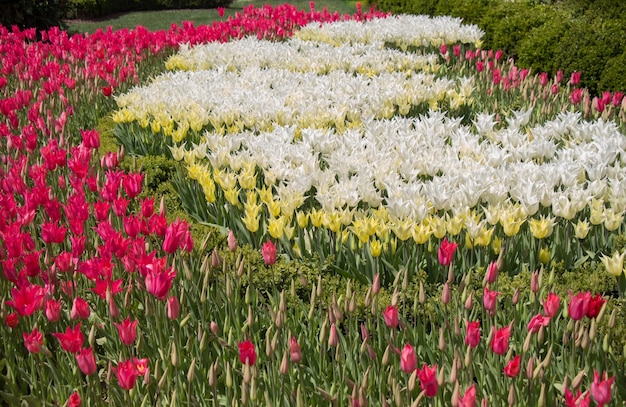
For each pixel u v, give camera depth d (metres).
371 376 3.71
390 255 4.98
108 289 3.77
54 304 3.55
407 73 10.55
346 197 5.38
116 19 24.38
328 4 26.17
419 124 7.56
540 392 3.35
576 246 5.43
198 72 10.72
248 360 3.23
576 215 5.48
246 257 5.30
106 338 4.30
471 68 11.88
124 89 10.39
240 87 9.57
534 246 5.09
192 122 7.79
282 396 3.48
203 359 3.93
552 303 3.46
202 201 6.36
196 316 4.45
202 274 4.55
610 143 6.91
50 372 4.11
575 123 7.59
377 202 5.52
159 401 3.50
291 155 6.48
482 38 14.91
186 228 4.39
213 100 8.64
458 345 3.86
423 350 4.02
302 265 5.13
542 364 3.33
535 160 6.89
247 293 4.36
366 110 8.37
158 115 7.86
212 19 24.50
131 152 8.31
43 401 3.63
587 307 3.46
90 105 9.65
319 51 12.39
